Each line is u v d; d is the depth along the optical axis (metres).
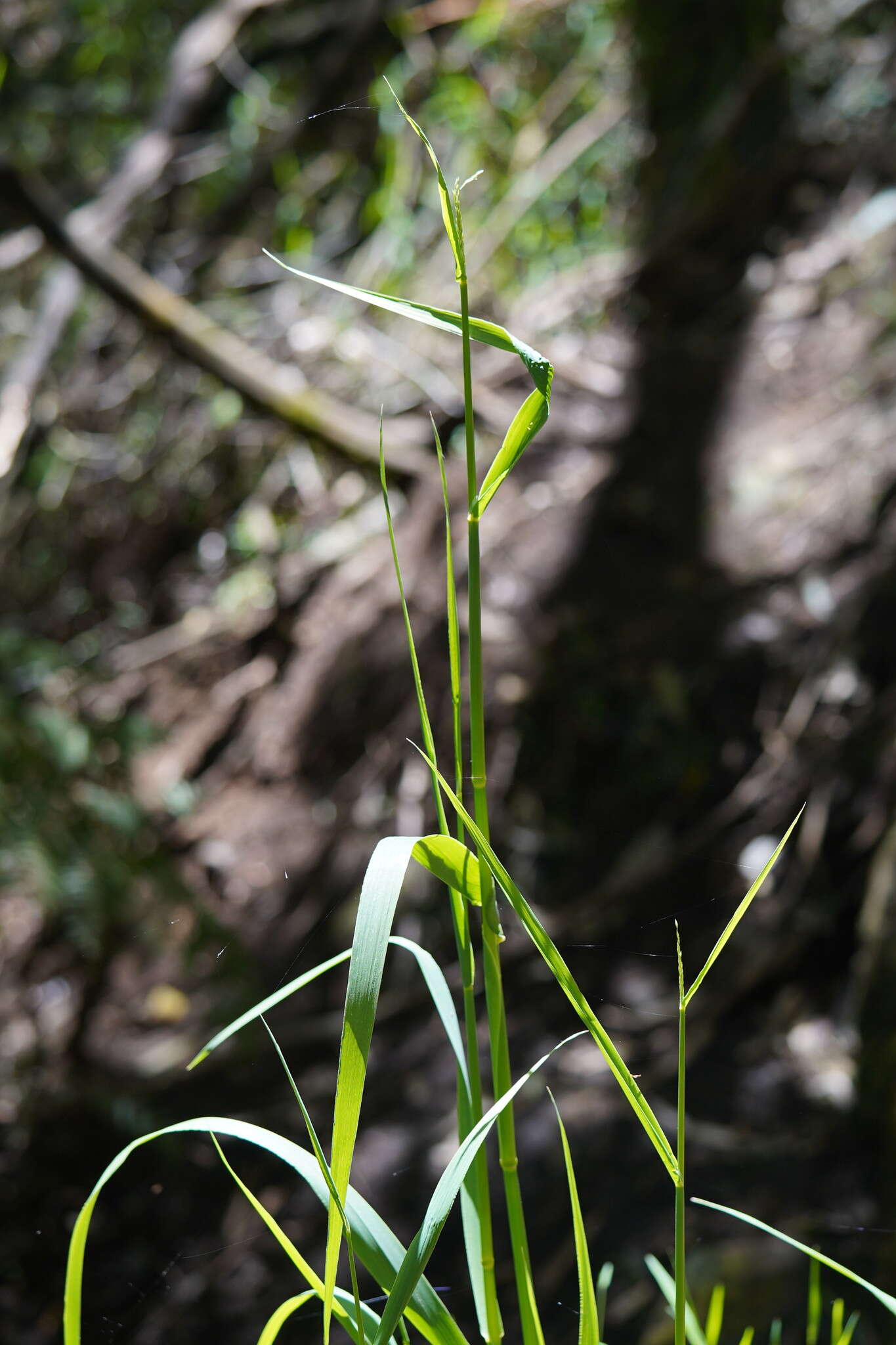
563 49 7.25
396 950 4.56
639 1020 4.01
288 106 7.37
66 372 6.88
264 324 6.83
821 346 5.42
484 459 5.79
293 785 5.28
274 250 7.29
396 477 6.00
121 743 4.48
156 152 6.78
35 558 6.50
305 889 4.88
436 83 7.34
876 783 4.10
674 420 5.47
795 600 4.64
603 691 4.81
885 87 6.25
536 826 4.67
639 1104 1.62
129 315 6.20
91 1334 3.71
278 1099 4.26
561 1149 3.70
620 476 5.36
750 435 5.24
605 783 4.69
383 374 6.39
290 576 5.98
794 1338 3.03
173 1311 3.73
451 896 1.71
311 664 5.61
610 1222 3.50
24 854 3.99
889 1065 3.33
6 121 7.82
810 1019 3.87
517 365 6.14
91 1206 1.66
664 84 6.45
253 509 6.44
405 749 5.09
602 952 4.26
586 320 6.25
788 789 4.28
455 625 1.68
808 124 6.25
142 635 6.34
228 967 4.41
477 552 1.66
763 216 6.16
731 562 4.85
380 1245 1.69
